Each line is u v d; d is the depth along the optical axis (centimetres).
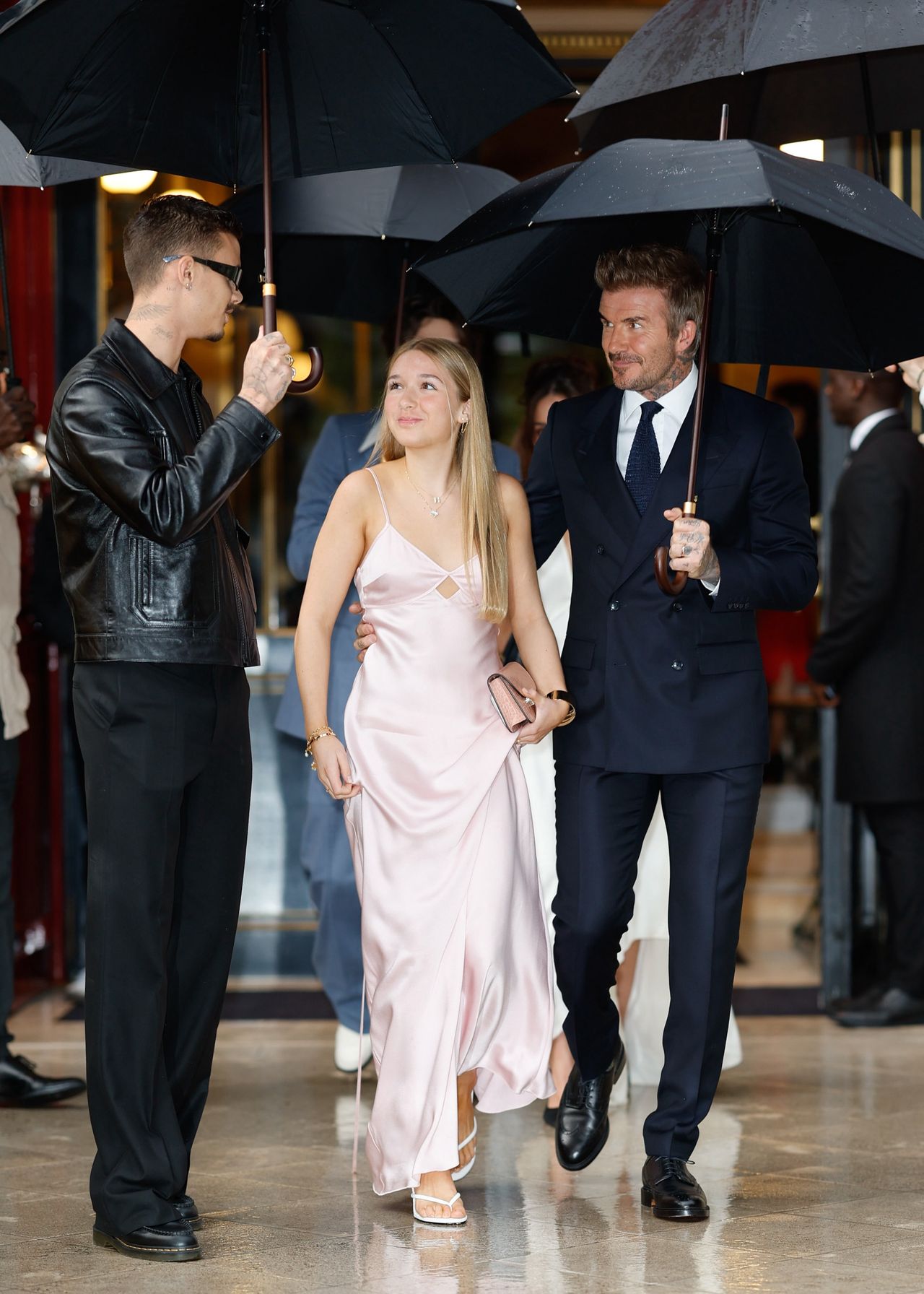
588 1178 477
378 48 460
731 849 441
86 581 400
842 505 720
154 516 382
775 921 1030
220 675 411
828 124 528
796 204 386
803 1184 465
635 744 441
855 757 713
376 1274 382
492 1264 390
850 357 474
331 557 448
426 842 433
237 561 421
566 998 461
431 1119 420
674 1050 441
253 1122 546
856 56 516
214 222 412
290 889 792
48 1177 475
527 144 810
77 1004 761
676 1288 371
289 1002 759
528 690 449
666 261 442
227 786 417
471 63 461
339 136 474
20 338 784
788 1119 548
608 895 450
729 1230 420
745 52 435
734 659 446
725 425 455
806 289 468
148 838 397
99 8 419
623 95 457
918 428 777
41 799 801
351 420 615
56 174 487
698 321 449
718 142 407
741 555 439
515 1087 433
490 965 425
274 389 398
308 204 568
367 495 449
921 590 717
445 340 452
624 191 398
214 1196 455
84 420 390
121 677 398
